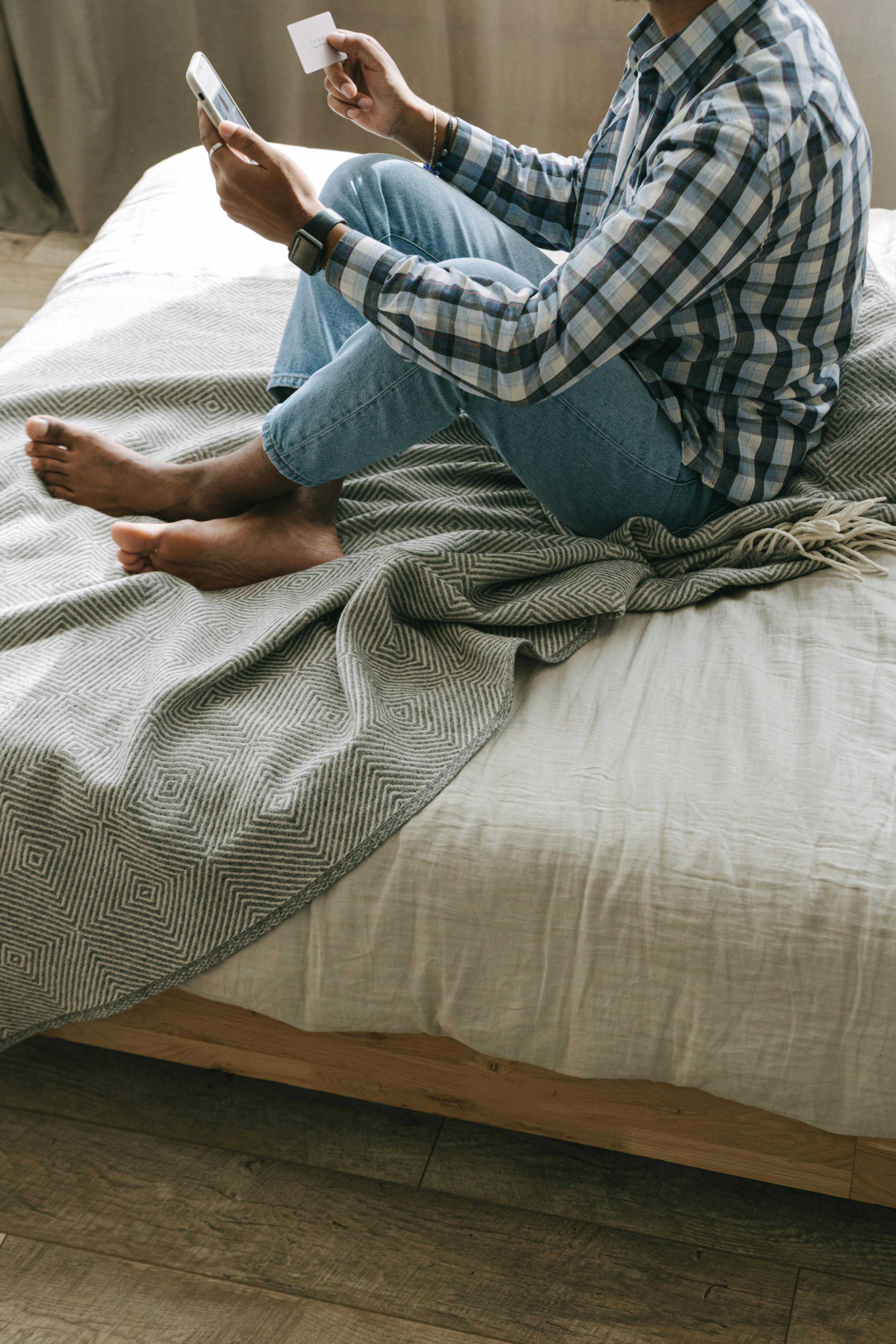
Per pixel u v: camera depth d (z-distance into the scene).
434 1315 1.03
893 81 2.30
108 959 1.00
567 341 1.01
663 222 0.97
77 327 1.59
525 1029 0.96
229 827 0.97
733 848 0.92
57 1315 1.03
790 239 1.06
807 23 1.03
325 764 0.98
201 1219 1.11
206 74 1.08
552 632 1.14
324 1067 1.09
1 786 0.99
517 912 0.93
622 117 1.32
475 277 1.10
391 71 1.37
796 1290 1.05
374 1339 1.02
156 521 1.27
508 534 1.19
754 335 1.13
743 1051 0.91
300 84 2.72
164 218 1.83
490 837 0.94
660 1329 1.02
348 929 0.96
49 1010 1.03
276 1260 1.07
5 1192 1.12
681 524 1.26
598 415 1.13
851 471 1.24
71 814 0.98
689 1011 0.92
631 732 1.02
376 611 1.10
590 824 0.94
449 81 2.63
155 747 1.01
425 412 1.15
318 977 0.98
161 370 1.52
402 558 1.12
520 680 1.11
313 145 2.83
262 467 1.22
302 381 1.29
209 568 1.21
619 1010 0.93
